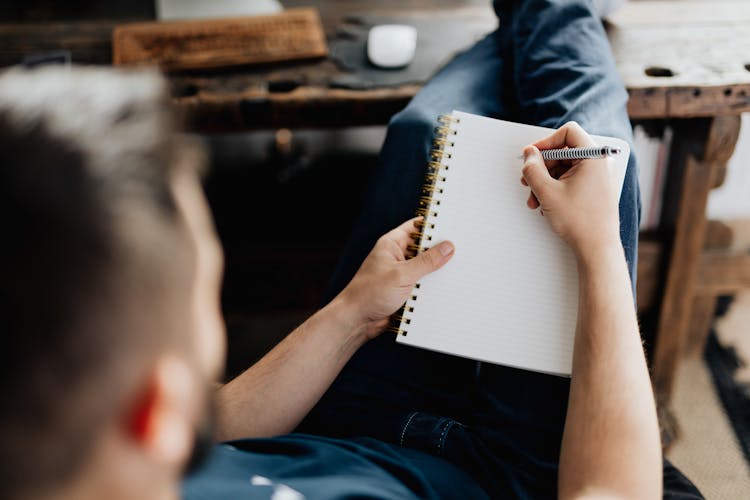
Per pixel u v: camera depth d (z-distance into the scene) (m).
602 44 1.01
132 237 0.28
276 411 0.75
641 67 1.21
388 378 0.86
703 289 1.50
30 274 0.26
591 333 0.67
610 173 0.75
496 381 0.83
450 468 0.71
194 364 0.32
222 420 0.74
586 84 0.95
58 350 0.26
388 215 0.97
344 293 0.82
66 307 0.26
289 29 1.35
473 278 0.79
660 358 1.50
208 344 0.36
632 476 0.58
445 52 1.32
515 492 0.71
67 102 0.30
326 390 0.85
